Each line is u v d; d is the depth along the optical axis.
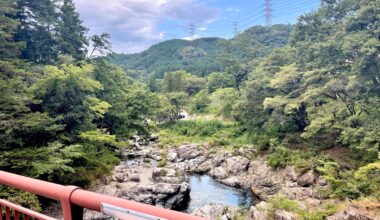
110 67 25.31
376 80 17.92
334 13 22.77
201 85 52.47
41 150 12.50
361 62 16.72
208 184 19.78
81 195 1.61
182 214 1.28
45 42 24.94
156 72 98.88
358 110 18.11
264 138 24.12
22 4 24.14
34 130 13.38
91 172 16.14
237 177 19.97
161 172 19.17
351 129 16.30
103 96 21.81
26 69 17.52
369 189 13.95
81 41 27.59
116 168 19.47
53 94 15.37
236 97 33.94
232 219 13.02
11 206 2.16
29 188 1.86
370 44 16.12
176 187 15.99
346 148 19.03
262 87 25.22
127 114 21.78
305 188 16.09
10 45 17.52
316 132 19.41
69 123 16.09
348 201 13.51
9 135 11.87
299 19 24.73
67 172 14.84
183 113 45.88
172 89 50.03
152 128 26.00
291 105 20.38
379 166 13.52
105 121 21.59
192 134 33.62
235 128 30.81
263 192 17.17
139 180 17.98
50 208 12.00
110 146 22.55
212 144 27.91
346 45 17.47
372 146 15.42
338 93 18.70
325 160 17.88
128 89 26.03
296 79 22.47
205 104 44.19
